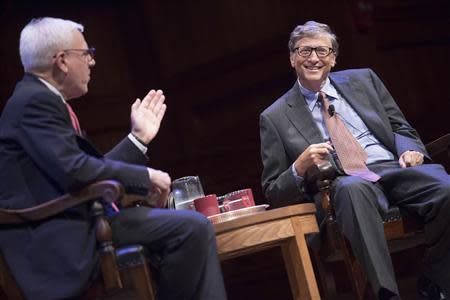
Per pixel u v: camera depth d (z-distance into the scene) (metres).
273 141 5.89
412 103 10.22
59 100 4.32
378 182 5.48
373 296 5.21
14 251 4.18
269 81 10.59
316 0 10.23
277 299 8.77
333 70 10.05
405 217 5.33
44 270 4.08
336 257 5.56
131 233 4.29
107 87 11.19
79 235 4.14
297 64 5.89
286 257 4.95
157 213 4.34
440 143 5.90
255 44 10.72
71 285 4.02
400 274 8.73
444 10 10.82
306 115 5.88
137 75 11.45
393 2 10.47
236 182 10.12
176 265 4.27
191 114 11.23
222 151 10.36
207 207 5.04
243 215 4.89
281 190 5.54
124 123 11.13
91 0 11.36
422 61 10.45
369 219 4.99
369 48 10.09
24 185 4.27
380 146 5.84
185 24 11.34
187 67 11.29
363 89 6.07
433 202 5.14
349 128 5.88
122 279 4.19
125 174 4.28
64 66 4.55
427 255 5.25
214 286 4.24
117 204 4.54
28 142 4.21
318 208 5.50
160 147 11.15
